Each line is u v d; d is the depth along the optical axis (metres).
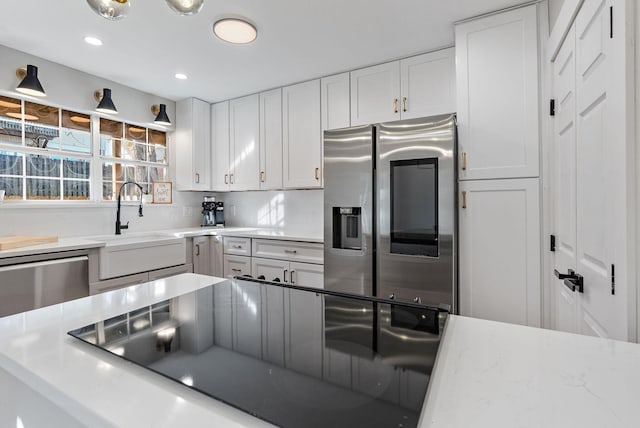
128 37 2.17
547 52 1.75
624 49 0.87
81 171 2.80
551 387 0.50
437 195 1.94
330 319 0.83
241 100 3.36
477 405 0.46
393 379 0.52
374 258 2.15
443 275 1.91
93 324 0.78
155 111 3.27
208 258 3.20
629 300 0.87
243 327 0.77
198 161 3.43
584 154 1.21
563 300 1.56
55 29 2.06
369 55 2.46
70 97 2.63
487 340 0.68
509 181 1.86
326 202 2.33
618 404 0.45
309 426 0.41
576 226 1.32
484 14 1.95
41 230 2.50
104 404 0.46
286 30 2.11
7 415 0.60
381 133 2.11
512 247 1.85
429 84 2.39
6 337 0.71
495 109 1.91
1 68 2.26
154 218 3.31
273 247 2.83
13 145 2.40
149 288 1.15
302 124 2.97
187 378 0.53
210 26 2.05
